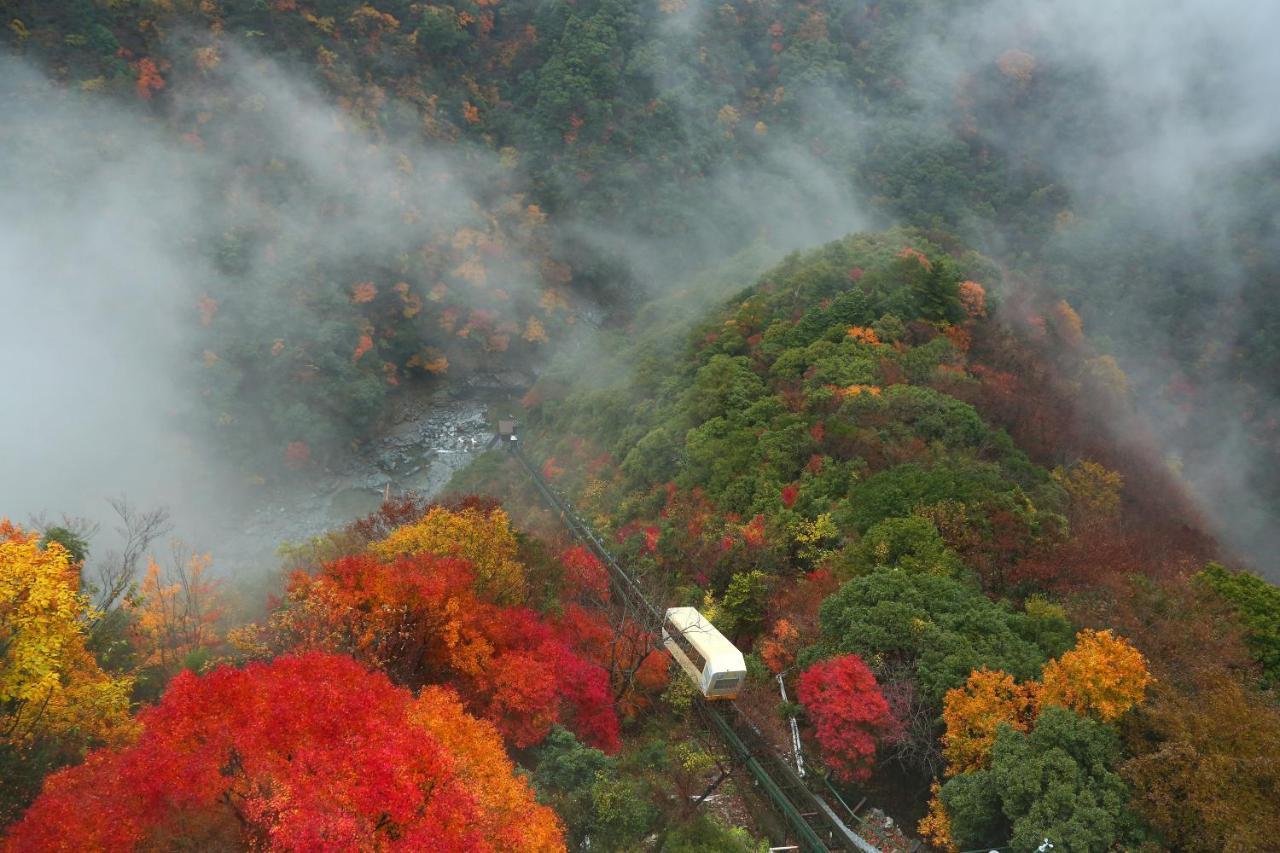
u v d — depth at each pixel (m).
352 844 17.22
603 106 148.62
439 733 21.88
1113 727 28.06
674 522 56.53
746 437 59.91
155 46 122.69
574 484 77.62
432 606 30.86
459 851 18.34
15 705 23.59
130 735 24.23
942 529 43.12
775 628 40.97
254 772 18.91
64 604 23.45
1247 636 37.06
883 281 78.50
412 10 147.62
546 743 29.88
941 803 29.34
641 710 37.88
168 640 36.28
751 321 80.56
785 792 33.22
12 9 114.06
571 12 156.62
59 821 17.50
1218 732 26.83
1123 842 25.34
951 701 30.75
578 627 38.25
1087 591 39.19
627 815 25.84
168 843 18.06
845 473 51.56
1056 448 65.19
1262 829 23.77
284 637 32.03
